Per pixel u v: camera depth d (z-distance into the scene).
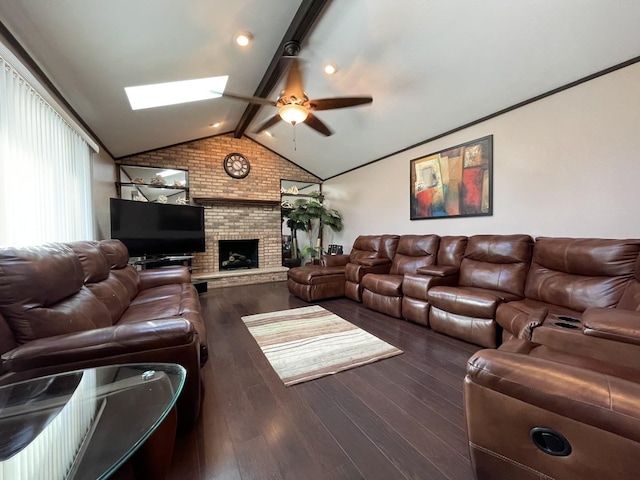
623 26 1.81
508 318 2.04
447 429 1.37
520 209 2.75
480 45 2.22
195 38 2.28
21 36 1.71
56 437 0.85
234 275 5.12
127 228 3.55
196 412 1.34
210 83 3.26
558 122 2.44
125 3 1.72
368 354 2.21
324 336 2.59
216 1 1.95
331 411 1.51
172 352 1.22
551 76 2.33
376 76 2.90
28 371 1.04
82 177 2.81
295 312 3.39
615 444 0.64
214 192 5.30
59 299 1.39
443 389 1.72
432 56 2.46
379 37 2.40
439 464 1.16
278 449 1.24
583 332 1.26
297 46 2.46
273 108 4.11
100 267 2.03
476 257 2.94
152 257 4.13
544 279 2.31
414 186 4.00
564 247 2.20
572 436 0.70
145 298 2.45
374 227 4.85
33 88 1.88
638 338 1.10
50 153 2.14
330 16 2.29
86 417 0.92
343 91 3.23
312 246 6.58
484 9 1.95
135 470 0.93
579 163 2.31
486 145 3.04
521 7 1.87
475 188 3.17
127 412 0.93
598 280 1.96
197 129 4.60
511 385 0.79
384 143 4.21
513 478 0.82
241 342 2.47
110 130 3.46
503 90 2.62
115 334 1.15
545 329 1.39
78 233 2.69
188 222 4.39
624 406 0.63
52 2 1.56
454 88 2.77
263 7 2.15
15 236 1.69
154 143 4.52
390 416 1.47
